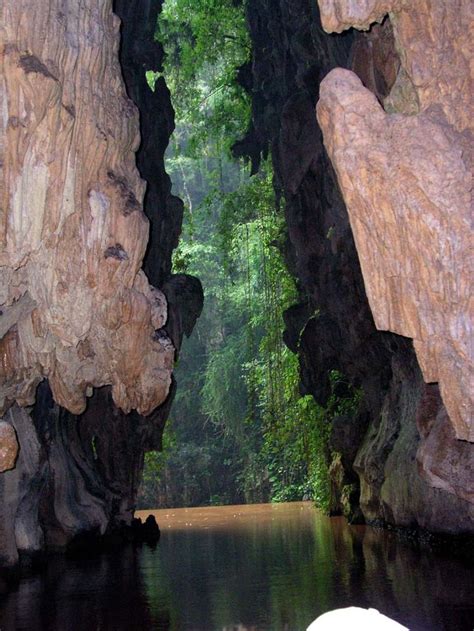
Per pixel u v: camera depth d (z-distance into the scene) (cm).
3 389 1113
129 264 1032
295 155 1600
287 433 2400
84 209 991
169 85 2381
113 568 1270
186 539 1694
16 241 925
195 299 1895
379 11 830
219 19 2106
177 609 902
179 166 3578
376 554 1294
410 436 1540
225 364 3259
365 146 780
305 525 1912
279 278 2281
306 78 1538
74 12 978
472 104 796
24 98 895
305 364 1928
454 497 1275
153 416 1881
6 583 1131
